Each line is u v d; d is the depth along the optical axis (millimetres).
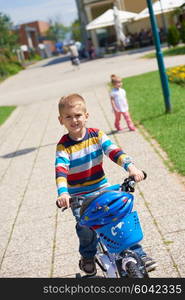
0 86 34656
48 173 8758
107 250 3564
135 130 10844
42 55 100500
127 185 3453
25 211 6988
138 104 14156
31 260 5316
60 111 3742
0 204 7547
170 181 6906
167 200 6219
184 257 4660
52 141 11664
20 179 8758
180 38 32000
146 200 6375
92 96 18312
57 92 21938
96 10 45562
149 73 21438
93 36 45062
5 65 50531
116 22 36750
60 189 3564
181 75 15789
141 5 42750
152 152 8664
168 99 11750
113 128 11648
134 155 8750
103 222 3291
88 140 3822
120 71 25094
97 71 28453
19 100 21828
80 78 26250
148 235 5309
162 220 5629
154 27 11398
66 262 5078
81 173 3836
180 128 9898
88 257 4105
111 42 45031
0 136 13859
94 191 3896
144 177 3469
